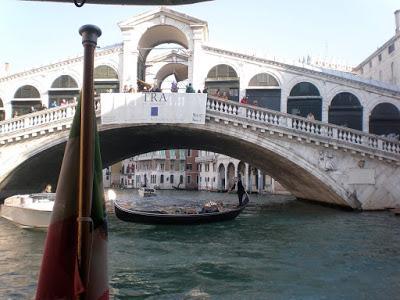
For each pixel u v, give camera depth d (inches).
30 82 946.1
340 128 748.6
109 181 3095.5
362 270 358.6
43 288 107.3
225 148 992.2
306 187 949.8
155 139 972.6
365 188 758.5
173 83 772.0
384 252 431.2
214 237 527.2
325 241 495.2
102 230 114.5
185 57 1128.2
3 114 948.6
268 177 1740.9
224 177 2196.1
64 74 938.7
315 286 313.0
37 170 889.5
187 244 477.4
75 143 111.4
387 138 756.6
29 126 760.3
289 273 349.7
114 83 907.4
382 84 916.6
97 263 111.7
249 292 298.5
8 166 771.4
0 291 295.3
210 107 755.4
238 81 894.4
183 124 753.6
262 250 443.8
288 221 677.3
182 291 300.2
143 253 426.6
